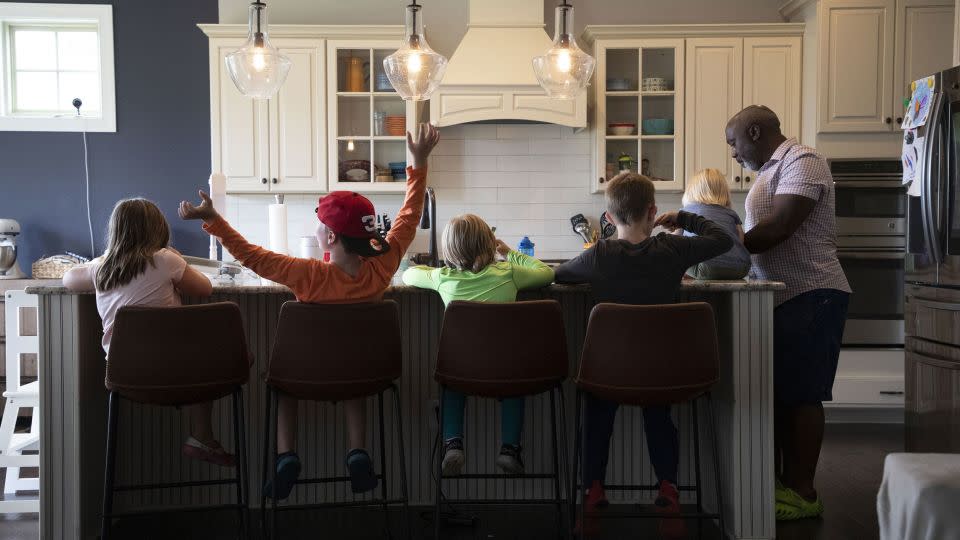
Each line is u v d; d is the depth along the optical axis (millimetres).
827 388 3098
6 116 5297
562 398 2664
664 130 5145
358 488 2682
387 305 2605
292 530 2984
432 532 2953
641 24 5367
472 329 2582
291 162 5070
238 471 2697
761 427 2877
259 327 3123
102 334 3037
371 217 2711
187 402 2562
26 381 4785
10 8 5230
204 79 5352
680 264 2695
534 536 2902
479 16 5086
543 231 5441
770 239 3004
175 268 2738
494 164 5434
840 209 4766
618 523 3068
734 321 2877
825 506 3266
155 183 5352
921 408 3414
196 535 2938
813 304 3053
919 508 1556
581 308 3156
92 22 5332
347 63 5094
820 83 4805
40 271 4938
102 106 5324
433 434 3168
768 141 3176
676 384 2527
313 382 2551
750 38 5090
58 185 5316
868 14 4781
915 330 3447
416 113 5113
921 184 3361
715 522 3098
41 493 2771
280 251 3967
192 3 5336
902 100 4773
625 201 2746
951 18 4750
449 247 2803
